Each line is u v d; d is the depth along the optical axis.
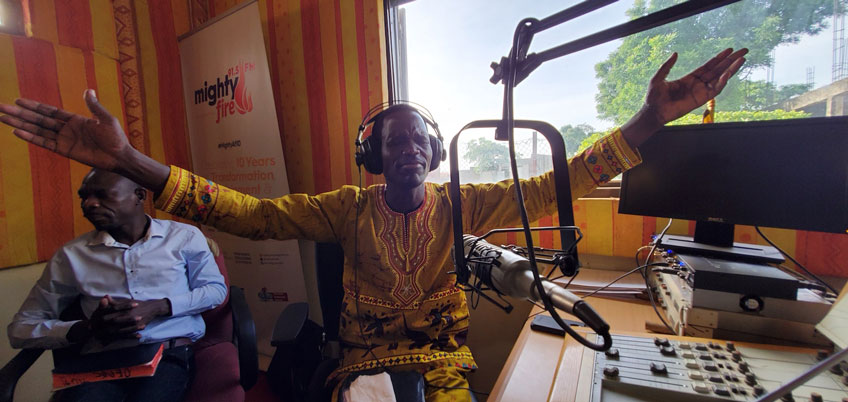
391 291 0.89
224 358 1.20
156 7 2.03
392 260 0.89
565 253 0.42
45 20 1.60
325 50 1.78
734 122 0.90
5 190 1.48
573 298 0.29
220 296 1.25
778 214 0.86
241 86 1.79
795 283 0.69
